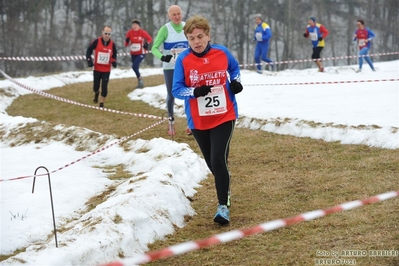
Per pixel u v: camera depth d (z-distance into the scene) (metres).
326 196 6.95
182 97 6.24
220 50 6.31
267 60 21.25
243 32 55.78
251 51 58.59
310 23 21.56
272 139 10.43
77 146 10.78
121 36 54.59
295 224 6.02
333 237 5.54
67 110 15.12
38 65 50.84
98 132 11.41
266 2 56.53
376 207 6.25
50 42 51.47
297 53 57.97
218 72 6.25
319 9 57.91
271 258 5.23
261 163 8.87
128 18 54.03
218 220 6.21
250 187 7.64
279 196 7.14
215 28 55.72
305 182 7.62
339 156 8.80
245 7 56.53
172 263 5.37
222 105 6.27
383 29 58.75
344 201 6.65
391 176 7.44
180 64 6.32
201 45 6.20
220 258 5.36
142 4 50.78
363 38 21.33
